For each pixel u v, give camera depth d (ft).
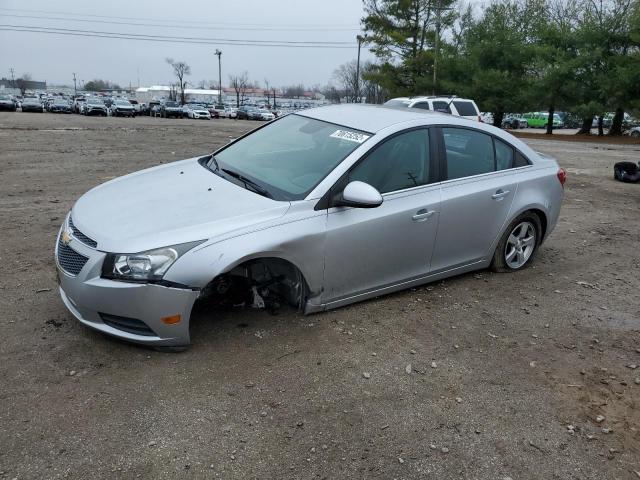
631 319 15.16
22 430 9.03
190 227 11.27
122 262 10.62
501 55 137.69
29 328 12.21
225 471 8.50
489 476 8.85
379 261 13.87
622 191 36.50
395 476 8.68
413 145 14.53
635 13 118.32
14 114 143.64
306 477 8.50
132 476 8.25
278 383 10.81
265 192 12.81
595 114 124.16
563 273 18.57
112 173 34.91
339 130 14.60
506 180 16.61
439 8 139.74
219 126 114.83
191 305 11.10
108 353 11.37
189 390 10.37
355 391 10.78
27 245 18.04
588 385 11.73
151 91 439.63
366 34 155.84
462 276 17.40
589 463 9.35
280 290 13.61
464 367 12.04
